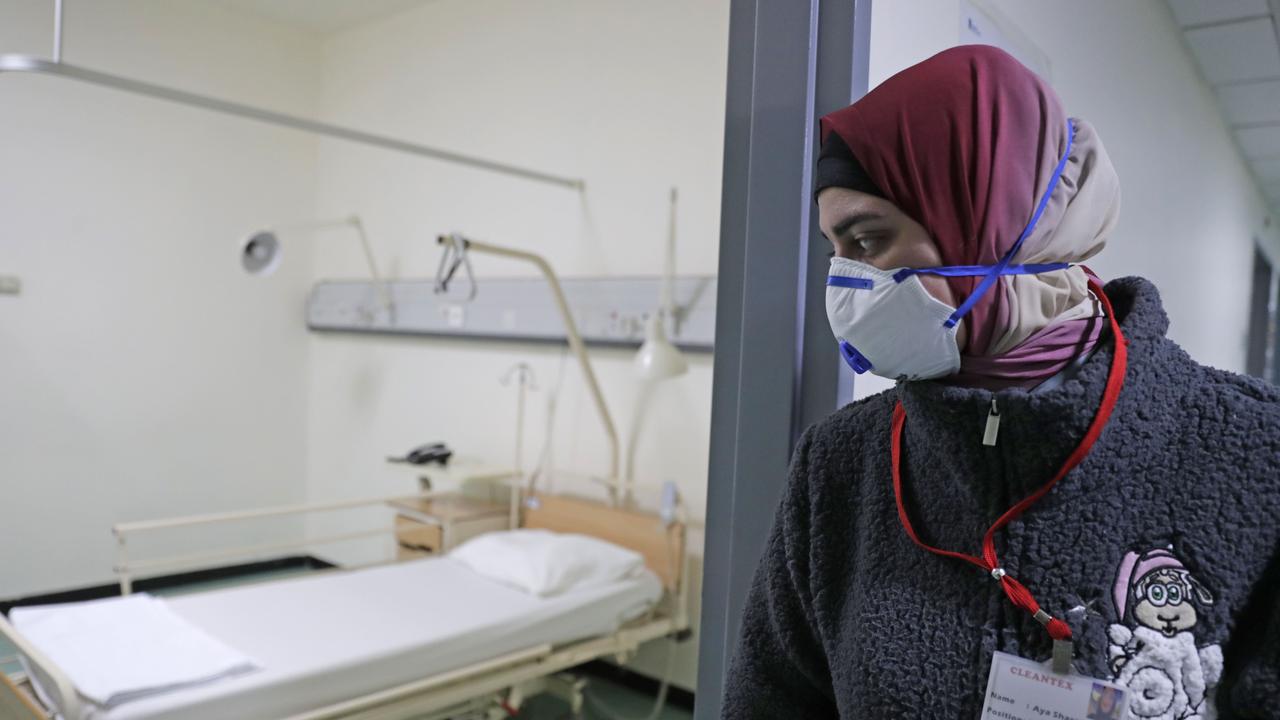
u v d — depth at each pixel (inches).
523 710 114.9
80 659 76.6
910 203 20.9
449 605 100.4
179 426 162.1
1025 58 35.3
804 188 34.1
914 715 21.4
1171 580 19.1
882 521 24.0
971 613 21.2
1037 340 20.9
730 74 37.6
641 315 124.1
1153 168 39.1
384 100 166.7
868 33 33.8
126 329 154.7
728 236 37.8
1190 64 39.0
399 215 163.6
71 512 149.6
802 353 34.6
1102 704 18.9
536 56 140.1
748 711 27.9
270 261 131.0
